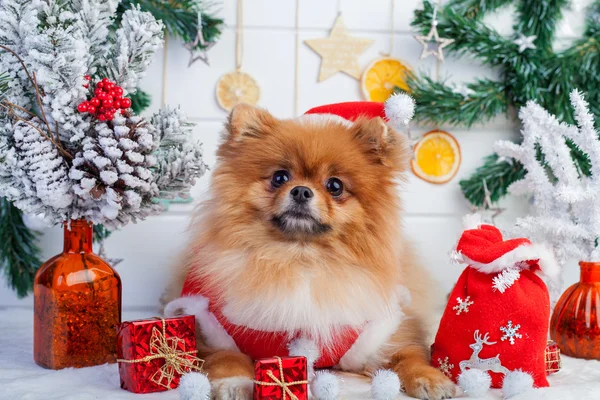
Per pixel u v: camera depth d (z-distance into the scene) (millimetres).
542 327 719
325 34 1075
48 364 769
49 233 1037
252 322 744
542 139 913
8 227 986
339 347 768
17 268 995
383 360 776
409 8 1080
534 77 1035
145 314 1034
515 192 950
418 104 1029
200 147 818
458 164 1086
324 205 743
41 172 733
